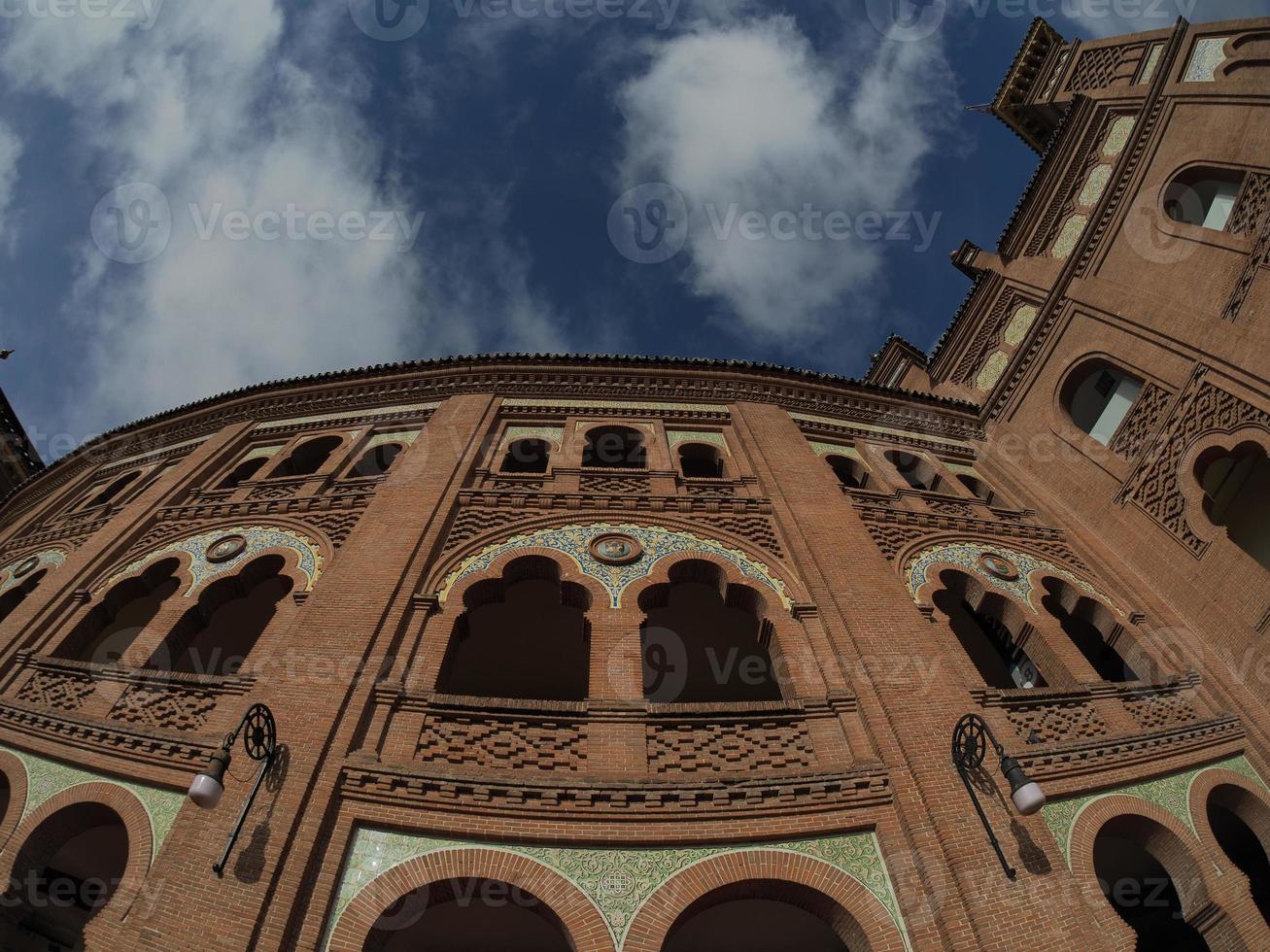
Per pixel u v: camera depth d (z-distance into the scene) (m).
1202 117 16.75
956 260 23.38
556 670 14.45
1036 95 24.25
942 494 15.70
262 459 16.69
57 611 11.84
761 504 13.33
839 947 10.29
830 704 9.30
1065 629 15.41
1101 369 17.44
